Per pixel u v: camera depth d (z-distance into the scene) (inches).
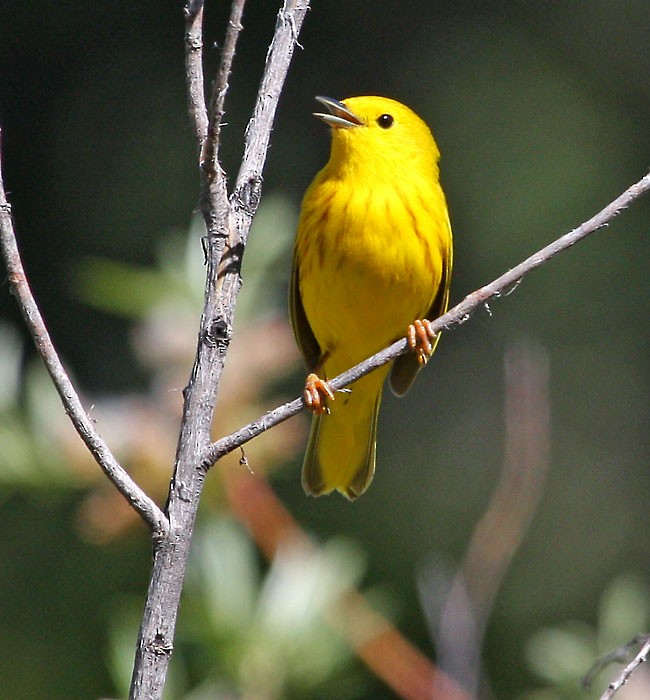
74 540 526.6
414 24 698.2
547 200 649.0
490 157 661.9
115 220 668.7
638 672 289.0
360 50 695.1
